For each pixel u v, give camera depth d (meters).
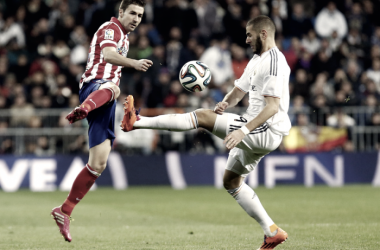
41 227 25.08
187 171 46.84
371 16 61.56
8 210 32.16
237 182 18.64
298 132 46.75
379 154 47.09
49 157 45.03
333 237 20.34
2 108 47.00
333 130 46.75
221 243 19.33
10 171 44.56
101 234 22.08
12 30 54.12
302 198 37.41
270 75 17.05
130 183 46.34
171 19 54.69
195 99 46.97
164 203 35.47
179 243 19.34
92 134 18.55
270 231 17.88
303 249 17.78
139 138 46.38
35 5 55.31
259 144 17.55
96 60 18.91
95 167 18.45
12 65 51.44
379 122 46.62
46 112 45.03
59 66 50.66
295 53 53.22
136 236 21.34
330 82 51.97
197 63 18.88
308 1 59.34
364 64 56.25
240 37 55.66
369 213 29.31
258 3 56.91
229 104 19.31
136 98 48.47
